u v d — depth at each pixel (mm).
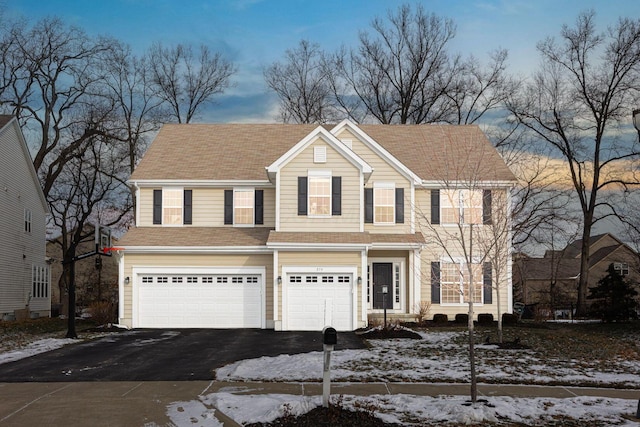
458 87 46375
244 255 28625
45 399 13141
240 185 31328
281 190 28203
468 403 12242
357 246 27109
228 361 18281
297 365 16969
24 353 20109
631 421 11234
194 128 35562
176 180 31234
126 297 28500
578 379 15359
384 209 30594
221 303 28516
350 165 28266
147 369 16938
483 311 30859
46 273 44188
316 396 12945
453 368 16688
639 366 17312
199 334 25844
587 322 33688
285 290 27359
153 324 28469
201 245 28562
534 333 24906
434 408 12000
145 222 31312
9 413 12000
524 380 15156
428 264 30859
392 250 30297
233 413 11812
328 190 28172
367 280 30312
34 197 41625
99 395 13516
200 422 11297
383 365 17109
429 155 32969
